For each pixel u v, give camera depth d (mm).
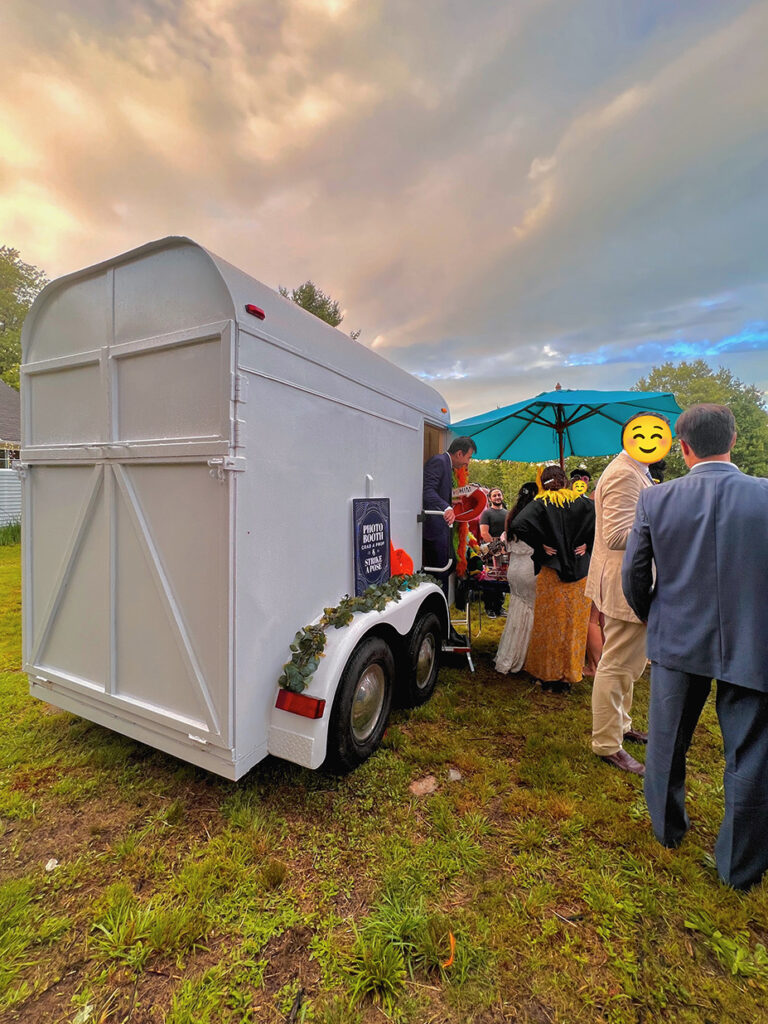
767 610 1473
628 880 1631
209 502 1694
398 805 2045
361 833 1859
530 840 1812
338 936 1402
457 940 1380
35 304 2271
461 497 3785
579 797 2105
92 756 2346
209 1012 1179
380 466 2844
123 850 1729
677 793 1737
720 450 1681
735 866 1569
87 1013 1173
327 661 2002
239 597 1699
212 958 1330
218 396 1647
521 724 2826
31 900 1516
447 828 1880
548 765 2352
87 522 2109
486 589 4289
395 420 3047
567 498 3225
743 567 1505
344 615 2186
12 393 17359
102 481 2025
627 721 2568
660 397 3945
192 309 1711
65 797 2053
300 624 2092
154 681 1932
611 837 1838
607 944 1385
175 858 1705
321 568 2242
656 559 1729
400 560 3133
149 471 1883
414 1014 1185
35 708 2898
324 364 2217
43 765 2289
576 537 3188
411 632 2891
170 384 1788
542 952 1354
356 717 2279
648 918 1479
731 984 1271
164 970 1292
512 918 1463
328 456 2279
